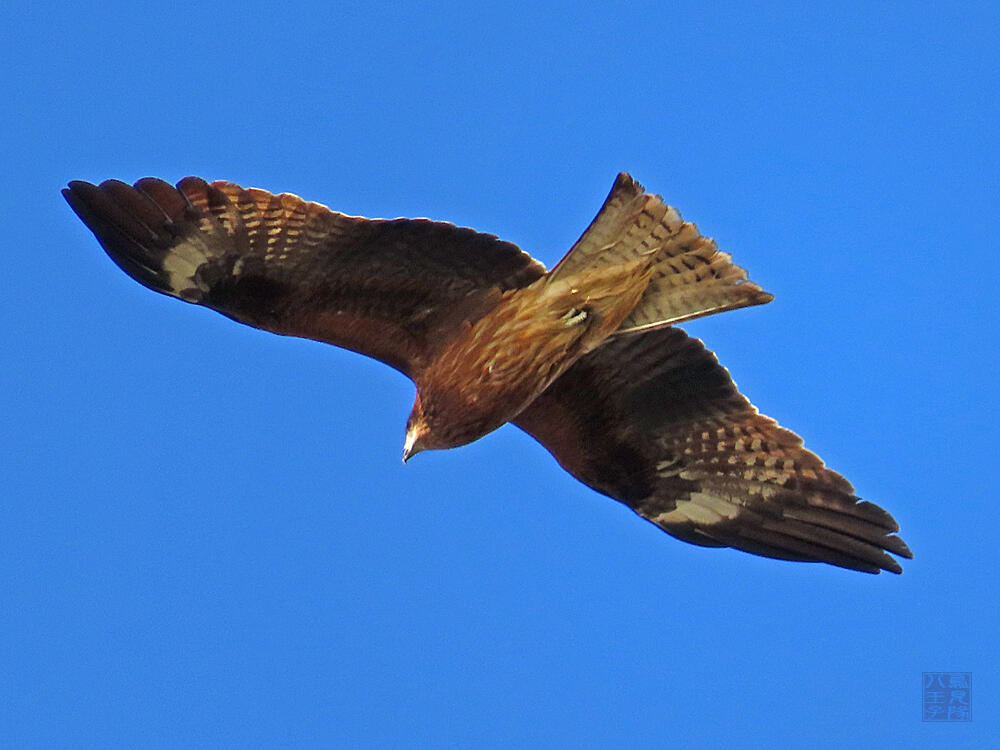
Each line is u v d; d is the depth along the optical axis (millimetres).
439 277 17891
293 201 17188
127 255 17594
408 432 18797
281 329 18047
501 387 18359
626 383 20375
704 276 17188
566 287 17562
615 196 17031
